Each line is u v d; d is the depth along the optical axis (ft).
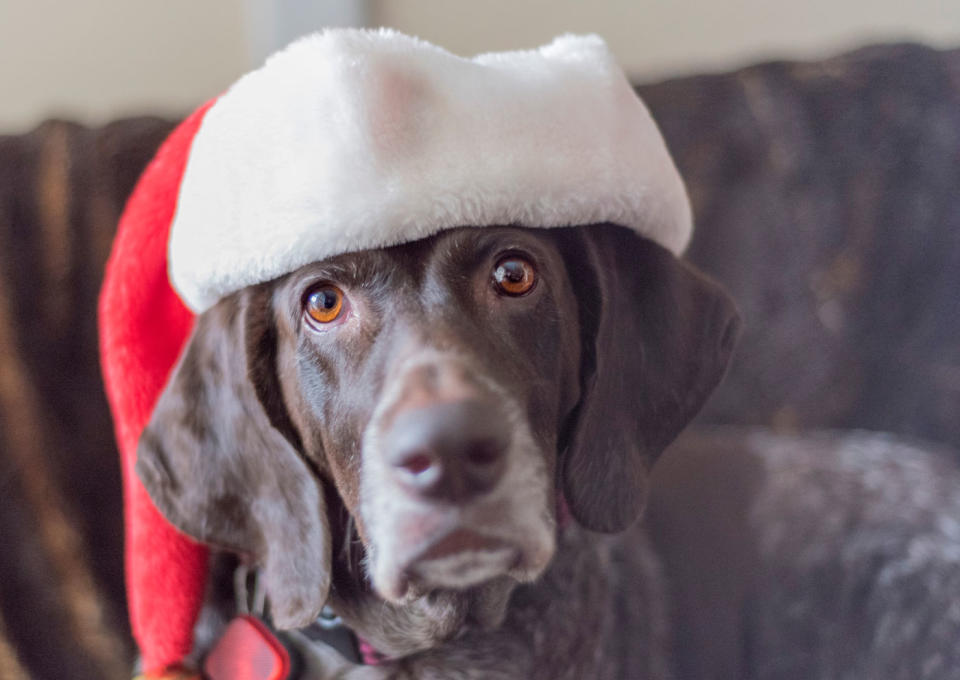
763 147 6.63
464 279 3.18
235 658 4.07
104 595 5.89
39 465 5.77
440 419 2.64
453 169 2.95
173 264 3.54
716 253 6.65
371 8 7.71
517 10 7.95
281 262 3.04
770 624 5.27
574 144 3.19
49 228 5.86
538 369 3.30
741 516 5.46
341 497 3.51
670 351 3.93
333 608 3.88
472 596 3.74
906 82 6.64
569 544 4.13
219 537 3.77
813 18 8.34
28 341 5.76
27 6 7.14
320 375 3.34
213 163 3.21
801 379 6.70
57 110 6.86
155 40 7.44
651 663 4.71
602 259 3.67
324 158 2.92
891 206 6.57
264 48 7.54
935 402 6.59
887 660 5.27
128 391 4.02
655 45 8.26
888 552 5.37
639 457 3.88
